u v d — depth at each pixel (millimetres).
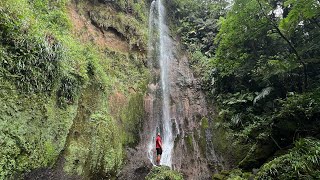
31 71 5586
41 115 5652
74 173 5926
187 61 12719
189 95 10914
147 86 10227
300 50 7598
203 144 9047
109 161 6805
